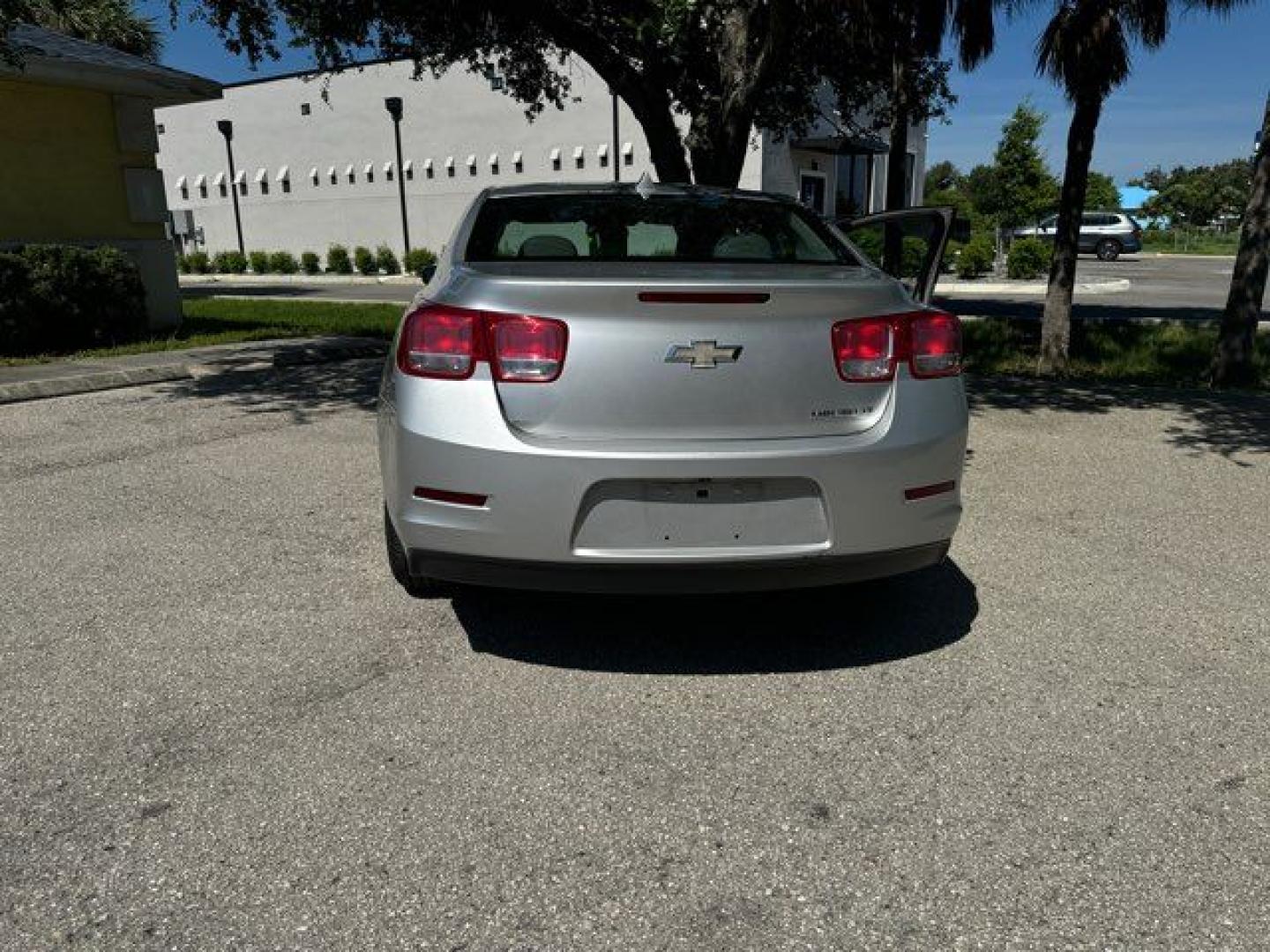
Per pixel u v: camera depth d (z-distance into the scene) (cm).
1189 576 409
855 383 294
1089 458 609
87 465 575
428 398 286
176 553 427
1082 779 258
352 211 3256
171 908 209
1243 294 928
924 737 279
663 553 283
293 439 639
